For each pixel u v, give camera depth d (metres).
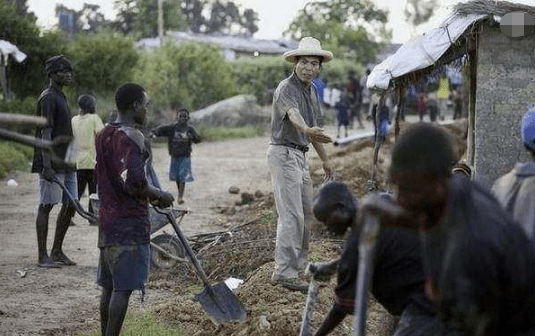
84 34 28.58
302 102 7.48
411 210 3.19
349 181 14.32
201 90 33.28
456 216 3.12
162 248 8.73
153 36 62.44
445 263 3.11
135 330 6.76
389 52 52.16
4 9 24.78
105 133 5.93
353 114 35.91
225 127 32.22
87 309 7.68
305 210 7.66
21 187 16.42
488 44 8.74
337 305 4.21
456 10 8.62
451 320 3.26
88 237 11.10
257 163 22.00
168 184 17.28
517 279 3.06
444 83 31.92
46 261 9.27
